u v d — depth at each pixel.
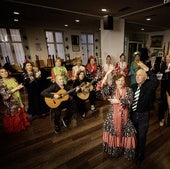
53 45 8.89
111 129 1.73
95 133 2.48
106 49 5.05
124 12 4.23
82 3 3.36
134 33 10.20
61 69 3.25
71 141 2.28
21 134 2.54
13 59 7.70
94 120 2.94
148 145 2.11
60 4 3.46
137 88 1.64
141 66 1.75
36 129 2.68
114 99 1.61
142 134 1.65
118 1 3.24
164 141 2.20
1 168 1.82
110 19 4.34
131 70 3.22
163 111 2.58
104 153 1.99
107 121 1.77
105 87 1.80
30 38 7.81
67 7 3.72
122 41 5.22
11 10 4.02
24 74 2.96
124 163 1.80
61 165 1.82
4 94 2.36
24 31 7.55
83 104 3.01
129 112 1.68
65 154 2.00
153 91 1.58
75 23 6.49
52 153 2.03
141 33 10.47
